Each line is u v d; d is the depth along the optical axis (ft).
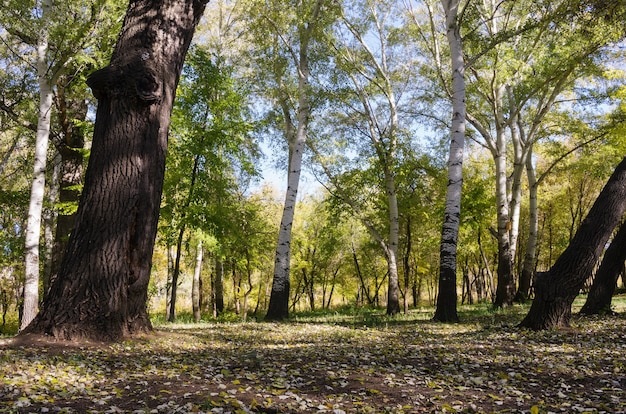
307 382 15.01
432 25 57.31
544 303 29.32
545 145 69.36
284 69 54.90
